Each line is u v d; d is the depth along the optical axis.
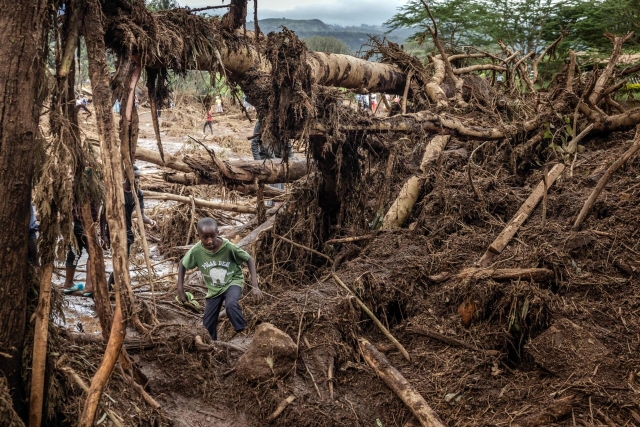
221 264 4.93
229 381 4.45
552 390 3.93
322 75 7.10
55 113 3.38
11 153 3.13
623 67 9.43
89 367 3.87
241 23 5.00
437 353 4.54
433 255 5.50
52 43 3.62
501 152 7.05
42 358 3.31
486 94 9.00
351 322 4.84
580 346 4.08
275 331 4.39
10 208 3.15
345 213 6.58
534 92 8.17
